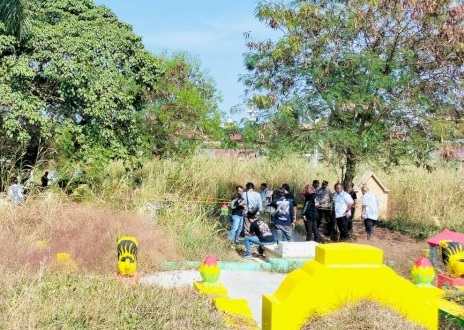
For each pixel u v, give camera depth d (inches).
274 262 486.6
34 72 651.5
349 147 604.1
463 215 740.0
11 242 398.3
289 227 577.3
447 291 251.9
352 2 607.8
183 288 244.8
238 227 575.2
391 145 615.8
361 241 617.6
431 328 158.9
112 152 703.7
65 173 587.2
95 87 684.7
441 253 299.0
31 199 484.1
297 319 152.9
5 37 643.5
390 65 600.7
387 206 770.8
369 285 156.7
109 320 197.8
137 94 804.0
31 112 631.8
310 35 621.0
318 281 153.9
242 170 904.3
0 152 625.9
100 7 775.7
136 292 232.5
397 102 590.6
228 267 472.1
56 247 404.8
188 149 891.4
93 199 551.2
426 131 615.5
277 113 603.5
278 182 877.2
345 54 585.3
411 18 601.3
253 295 375.9
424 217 735.7
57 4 744.3
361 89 594.2
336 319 151.6
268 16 612.1
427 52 616.4
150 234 473.7
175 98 920.9
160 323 195.8
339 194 630.5
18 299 209.8
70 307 206.2
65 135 673.6
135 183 660.7
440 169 809.5
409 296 158.6
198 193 711.1
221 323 198.5
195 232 531.2
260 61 628.4
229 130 629.6
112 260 401.1
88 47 697.0
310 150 598.2
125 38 754.8
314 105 615.2
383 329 149.2
